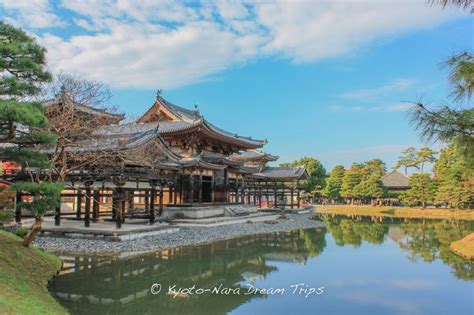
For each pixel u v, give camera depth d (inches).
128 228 951.0
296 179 2437.3
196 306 503.2
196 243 1002.1
